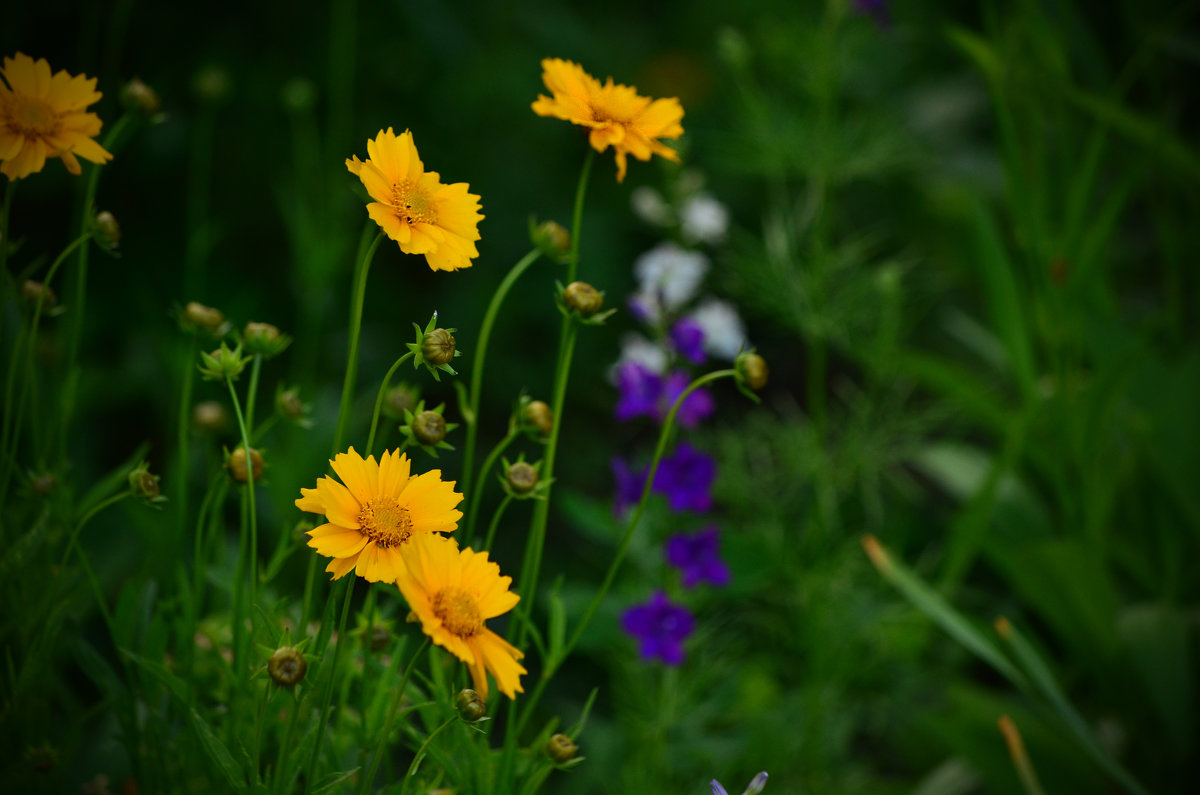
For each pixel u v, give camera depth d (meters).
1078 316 1.79
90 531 1.63
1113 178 2.35
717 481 1.79
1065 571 1.61
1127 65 2.18
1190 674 1.54
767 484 1.81
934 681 1.87
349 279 2.31
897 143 1.88
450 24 2.29
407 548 1.10
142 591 1.25
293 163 2.21
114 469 2.04
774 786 1.63
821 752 1.66
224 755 1.14
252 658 1.20
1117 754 1.63
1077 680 1.82
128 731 1.22
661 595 1.50
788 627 1.81
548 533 2.28
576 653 1.97
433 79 2.41
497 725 1.79
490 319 1.22
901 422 1.82
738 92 2.28
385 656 1.27
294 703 1.13
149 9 2.09
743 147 1.87
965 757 1.54
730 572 1.67
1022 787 1.51
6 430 1.21
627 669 1.64
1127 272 2.43
